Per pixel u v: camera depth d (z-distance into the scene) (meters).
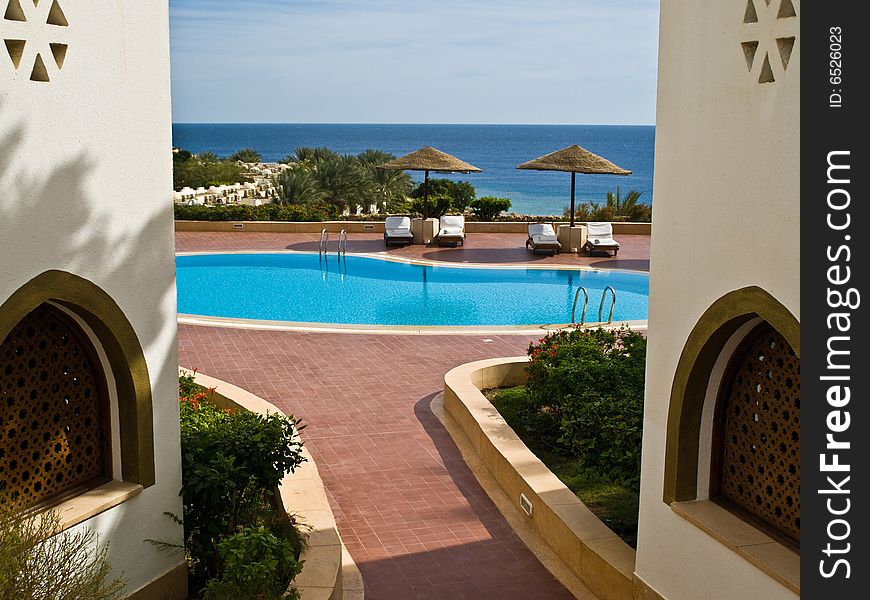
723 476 6.82
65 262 6.16
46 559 5.68
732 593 6.15
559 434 11.60
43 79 5.89
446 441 11.88
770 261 5.63
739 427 6.61
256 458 7.86
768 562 5.78
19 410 6.39
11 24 5.66
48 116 5.95
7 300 5.80
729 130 5.98
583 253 28.92
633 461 8.55
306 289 24.28
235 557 6.33
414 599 7.96
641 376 11.11
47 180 5.98
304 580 7.19
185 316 19.42
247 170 51.31
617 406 9.39
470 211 37.06
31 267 5.93
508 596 8.01
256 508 8.33
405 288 24.47
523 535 9.24
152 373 6.96
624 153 167.25
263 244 29.78
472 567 8.56
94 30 6.20
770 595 5.78
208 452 7.81
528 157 170.00
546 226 29.30
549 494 9.20
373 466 11.02
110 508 6.67
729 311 6.04
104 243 6.44
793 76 5.37
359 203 41.06
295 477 9.56
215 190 42.03
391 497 10.16
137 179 6.66
